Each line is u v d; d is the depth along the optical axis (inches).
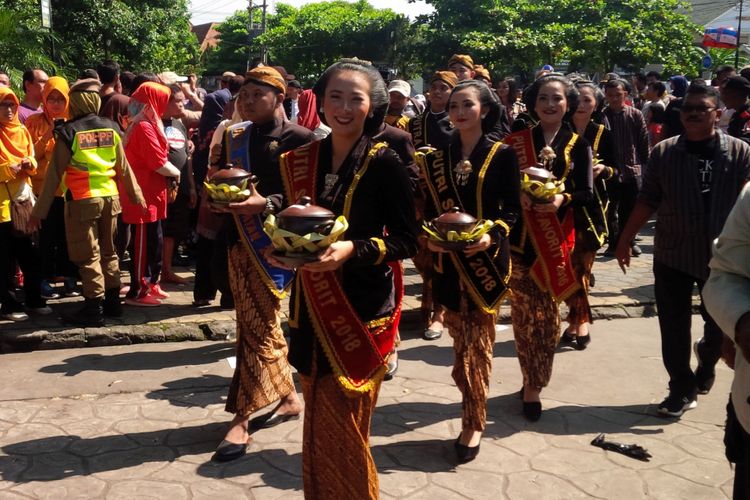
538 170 160.4
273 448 150.7
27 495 131.0
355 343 101.5
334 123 101.0
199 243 229.1
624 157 319.3
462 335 146.6
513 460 148.3
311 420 103.7
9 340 202.7
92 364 195.8
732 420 92.0
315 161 105.3
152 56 975.0
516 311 167.2
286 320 226.1
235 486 135.4
